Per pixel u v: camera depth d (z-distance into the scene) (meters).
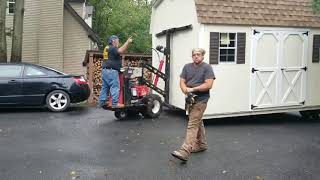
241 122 11.38
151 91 13.77
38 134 9.22
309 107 11.91
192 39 10.94
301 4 11.71
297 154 7.79
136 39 41.72
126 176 6.25
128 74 11.23
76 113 12.36
